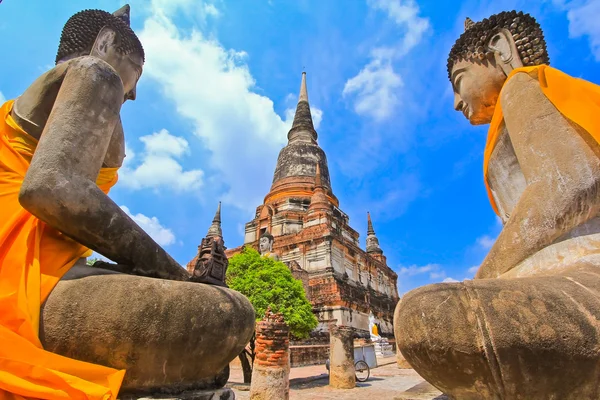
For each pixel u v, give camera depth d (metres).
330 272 40.84
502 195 4.09
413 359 2.28
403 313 2.30
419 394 3.81
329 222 46.62
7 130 3.41
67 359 2.41
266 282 22.50
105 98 3.31
